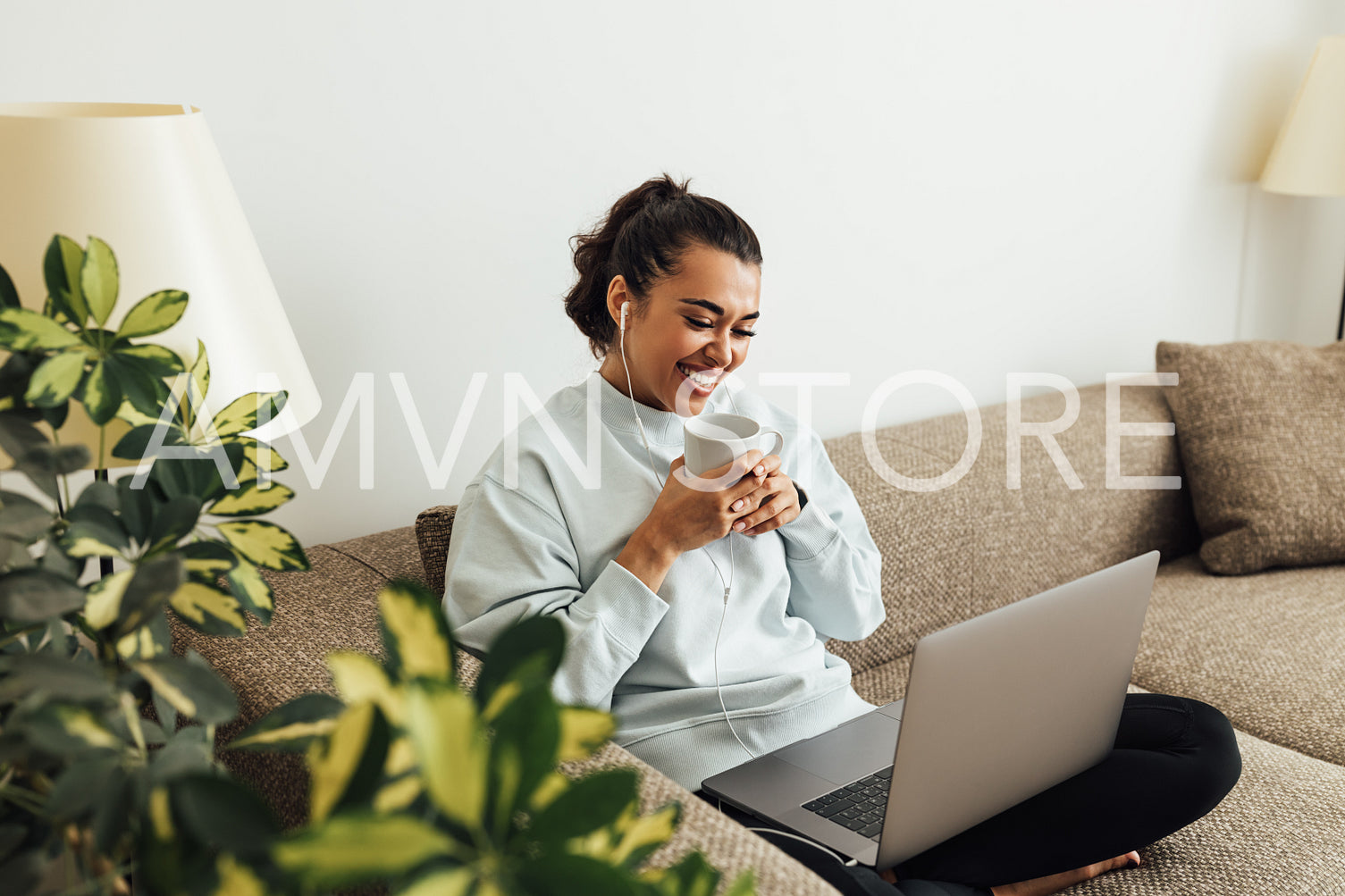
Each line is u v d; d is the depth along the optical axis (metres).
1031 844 1.12
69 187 0.85
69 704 0.50
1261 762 1.42
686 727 1.24
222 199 0.96
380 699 0.45
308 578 1.30
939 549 1.76
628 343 1.30
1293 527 2.04
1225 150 2.61
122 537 0.61
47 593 0.55
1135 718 1.29
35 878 0.54
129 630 0.56
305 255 1.40
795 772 1.20
